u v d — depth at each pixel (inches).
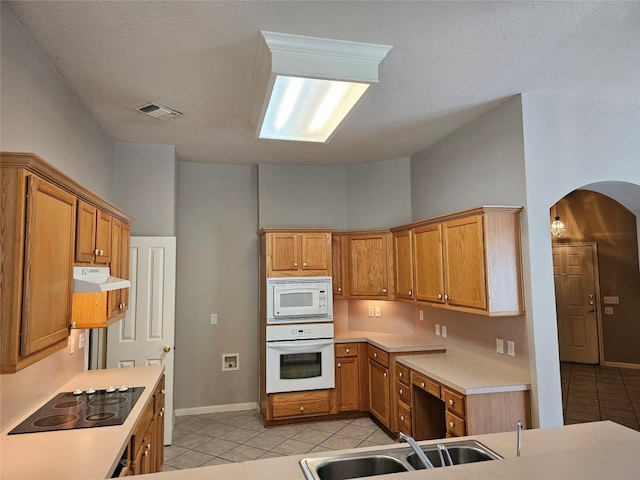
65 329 75.7
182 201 193.6
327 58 92.7
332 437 159.5
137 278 157.6
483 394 112.0
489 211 119.5
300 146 171.0
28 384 90.1
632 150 129.9
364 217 200.4
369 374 179.3
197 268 193.3
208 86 114.4
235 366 194.1
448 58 100.7
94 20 83.2
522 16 84.4
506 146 127.0
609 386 221.1
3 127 75.7
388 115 137.9
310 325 175.0
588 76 112.0
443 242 139.8
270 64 91.3
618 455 53.6
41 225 65.5
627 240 260.4
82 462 66.6
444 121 144.0
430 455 67.4
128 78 109.0
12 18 79.5
